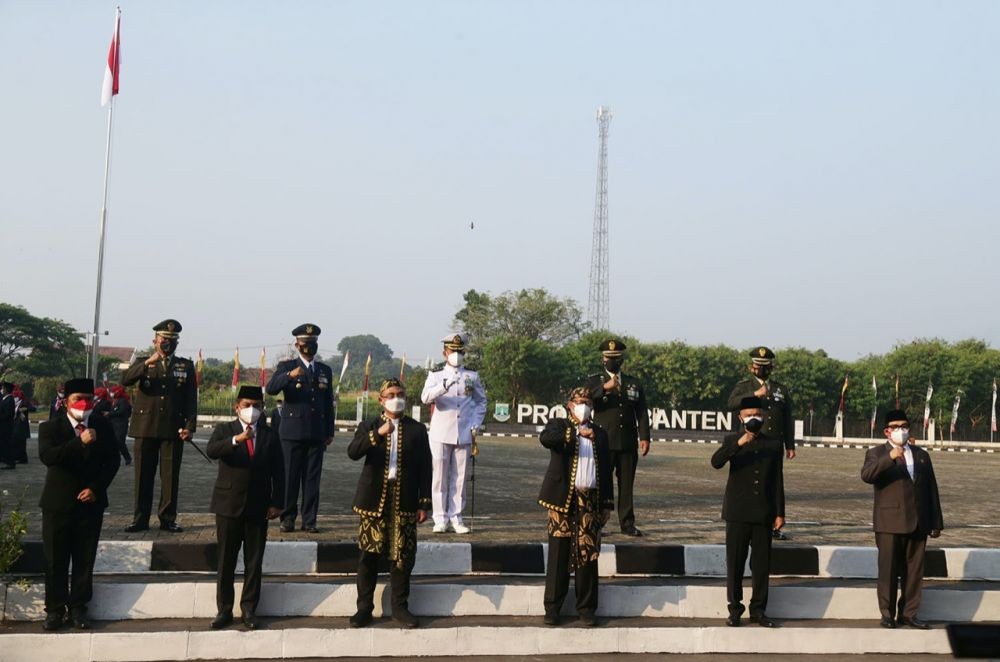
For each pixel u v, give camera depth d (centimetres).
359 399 5588
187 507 1297
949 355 7362
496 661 884
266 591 919
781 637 938
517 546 1027
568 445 932
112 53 3012
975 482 2320
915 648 950
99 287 2950
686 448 3997
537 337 8100
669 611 976
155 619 903
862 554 1072
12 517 918
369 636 880
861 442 5900
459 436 1134
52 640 838
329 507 1355
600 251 9506
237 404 901
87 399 875
